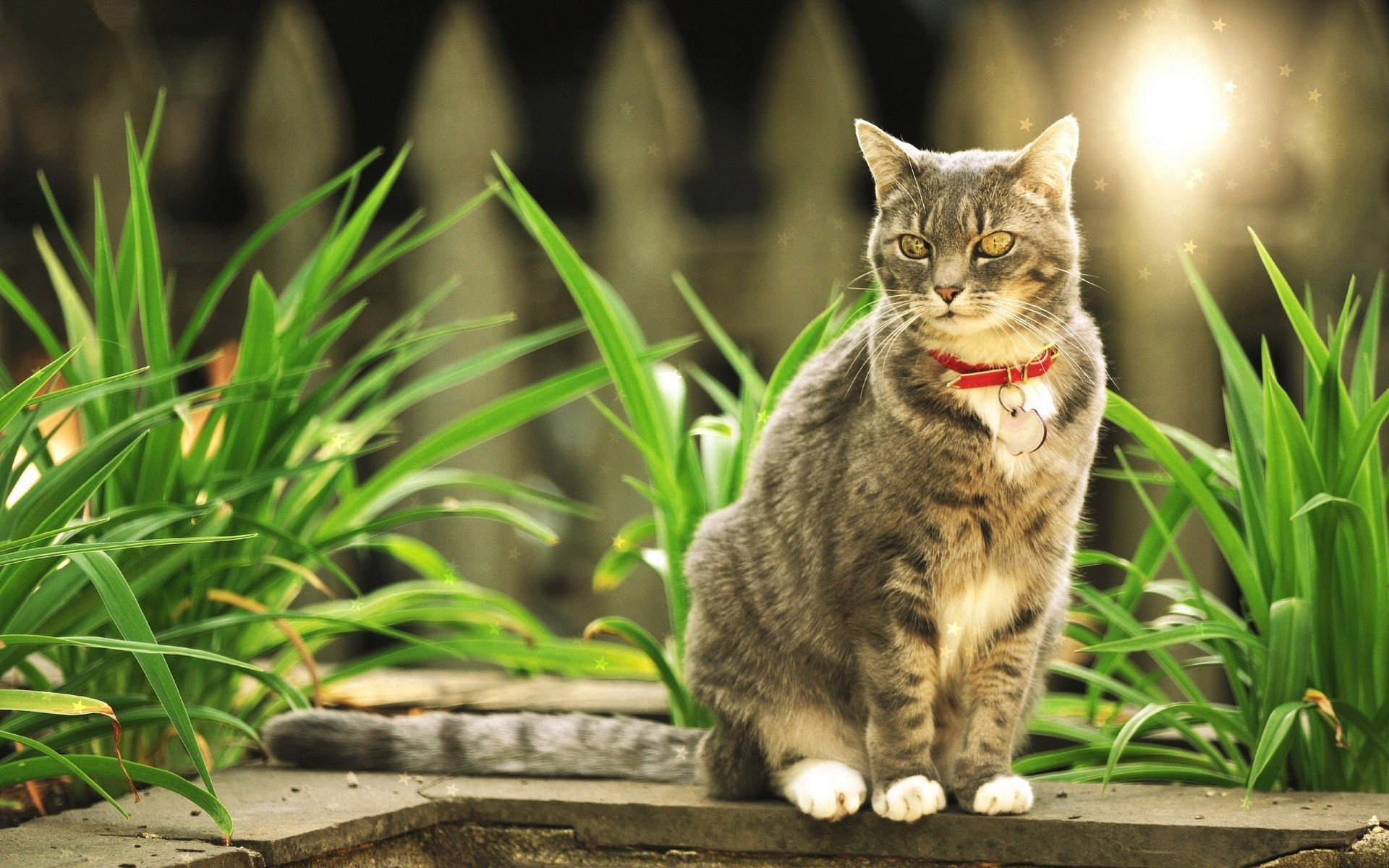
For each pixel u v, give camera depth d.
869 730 3.53
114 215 6.39
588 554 8.11
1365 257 5.82
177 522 3.99
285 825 3.27
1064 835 3.29
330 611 4.86
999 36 5.98
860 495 3.48
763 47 8.37
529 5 8.28
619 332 4.29
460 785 3.84
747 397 4.61
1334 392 3.72
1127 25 6.18
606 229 6.19
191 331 4.23
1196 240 5.93
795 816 3.49
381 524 4.32
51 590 3.57
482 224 6.24
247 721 4.59
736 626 3.76
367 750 4.03
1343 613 3.83
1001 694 3.57
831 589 3.55
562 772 3.99
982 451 3.40
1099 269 6.02
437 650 4.79
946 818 3.37
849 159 6.08
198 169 8.27
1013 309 3.49
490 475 6.35
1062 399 3.51
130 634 3.10
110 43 6.41
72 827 3.26
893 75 8.19
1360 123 5.85
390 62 8.37
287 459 4.34
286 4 6.40
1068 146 3.61
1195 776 4.05
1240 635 3.78
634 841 3.60
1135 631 4.10
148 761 4.06
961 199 3.55
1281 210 6.80
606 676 5.70
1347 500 3.54
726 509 4.02
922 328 3.54
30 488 3.52
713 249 6.17
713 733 3.78
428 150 6.23
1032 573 3.54
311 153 6.33
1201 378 5.96
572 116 8.43
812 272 6.08
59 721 3.76
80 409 4.48
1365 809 3.39
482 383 6.32
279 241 6.32
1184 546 5.99
